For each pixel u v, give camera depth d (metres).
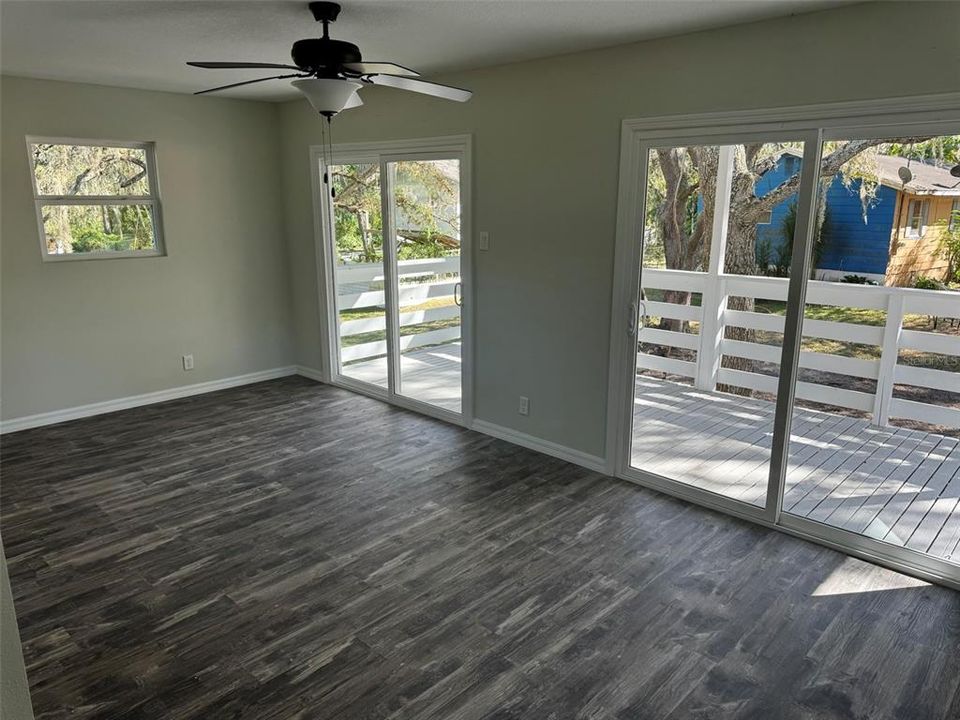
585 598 2.81
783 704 2.23
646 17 2.95
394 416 5.19
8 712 0.64
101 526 3.45
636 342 3.78
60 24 3.15
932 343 3.55
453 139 4.45
